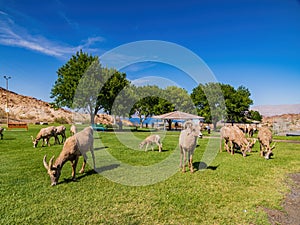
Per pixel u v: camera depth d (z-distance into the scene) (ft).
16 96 260.83
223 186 18.66
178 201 15.25
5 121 142.10
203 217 13.04
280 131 98.48
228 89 116.57
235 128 39.47
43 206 14.12
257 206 14.75
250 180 20.56
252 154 35.78
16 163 25.88
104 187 17.94
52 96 85.76
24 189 17.07
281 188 18.45
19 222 12.07
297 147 45.21
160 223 12.28
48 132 40.55
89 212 13.41
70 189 17.31
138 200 15.34
